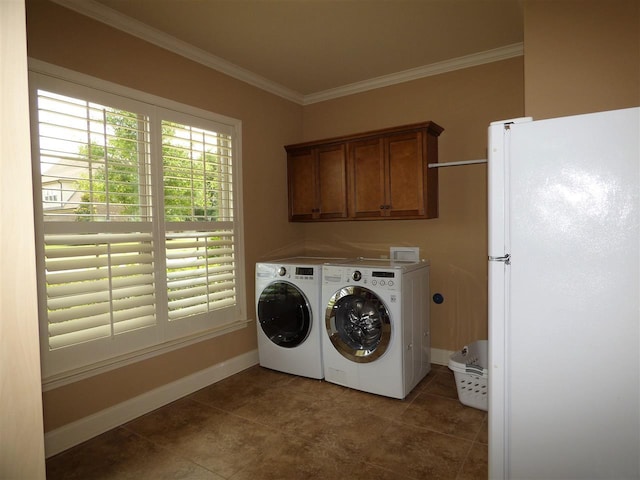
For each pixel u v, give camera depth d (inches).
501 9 94.7
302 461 80.0
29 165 25.4
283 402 106.3
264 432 91.2
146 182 102.2
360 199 132.5
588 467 47.9
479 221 124.5
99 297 89.8
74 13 87.2
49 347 82.4
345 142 135.0
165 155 106.8
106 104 93.3
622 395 45.6
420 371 117.9
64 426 85.3
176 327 109.0
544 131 48.2
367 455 81.8
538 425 50.1
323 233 155.9
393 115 138.7
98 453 83.6
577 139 46.6
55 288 83.0
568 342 47.9
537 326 49.4
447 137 128.7
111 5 90.1
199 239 117.1
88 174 89.0
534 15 78.8
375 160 129.0
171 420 97.2
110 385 93.9
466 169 126.0
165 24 99.6
